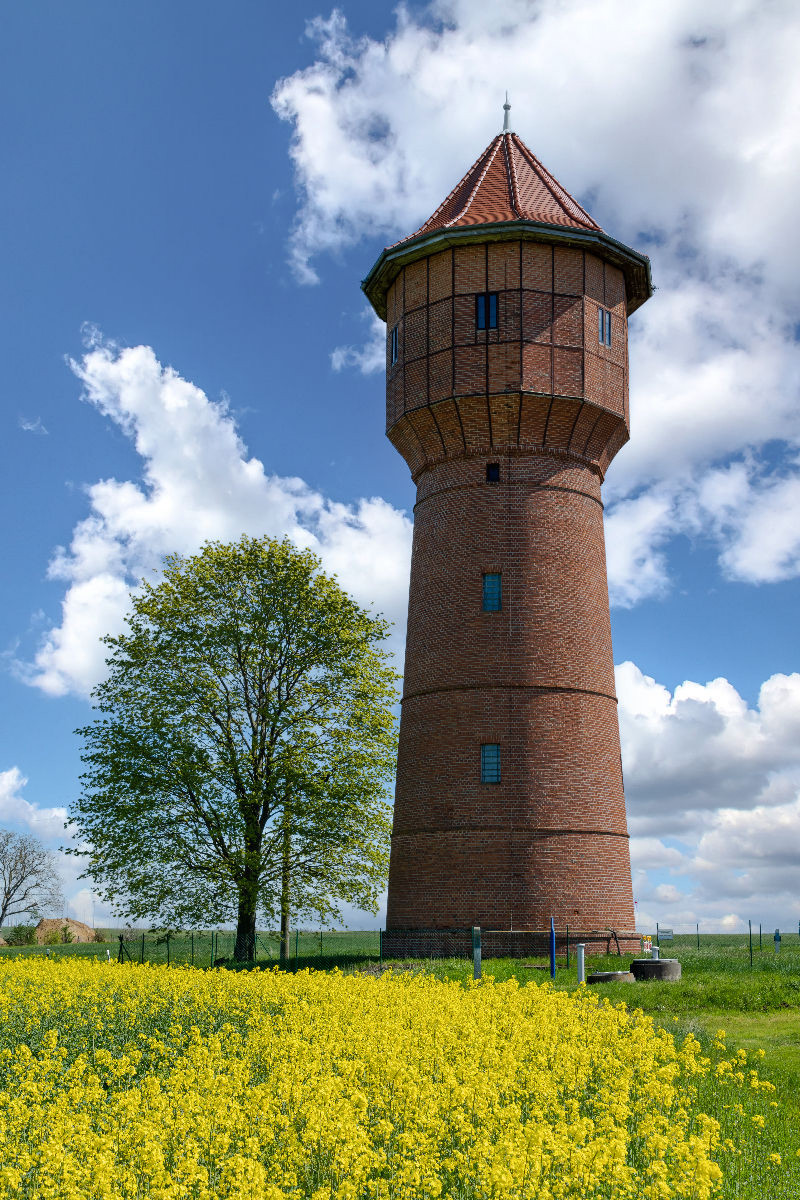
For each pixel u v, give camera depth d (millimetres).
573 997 19953
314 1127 10219
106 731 40062
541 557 34000
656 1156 10570
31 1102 13055
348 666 40594
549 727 32781
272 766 39406
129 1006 20125
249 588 41000
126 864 38594
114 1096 11758
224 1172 9305
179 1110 11023
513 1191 8977
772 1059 17156
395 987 20266
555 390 34000
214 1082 12172
